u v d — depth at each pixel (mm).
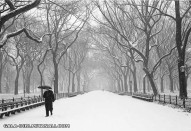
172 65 61844
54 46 53531
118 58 70625
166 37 54125
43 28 51094
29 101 25438
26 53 58188
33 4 20562
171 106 23938
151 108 22438
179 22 30453
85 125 12969
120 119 15086
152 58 67375
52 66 82875
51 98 17688
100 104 27734
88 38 67812
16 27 44406
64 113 19219
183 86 30109
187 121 14203
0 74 66562
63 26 50562
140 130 11383
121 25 44844
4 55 66188
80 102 32406
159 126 12484
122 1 39594
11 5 20438
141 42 52562
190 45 55312
